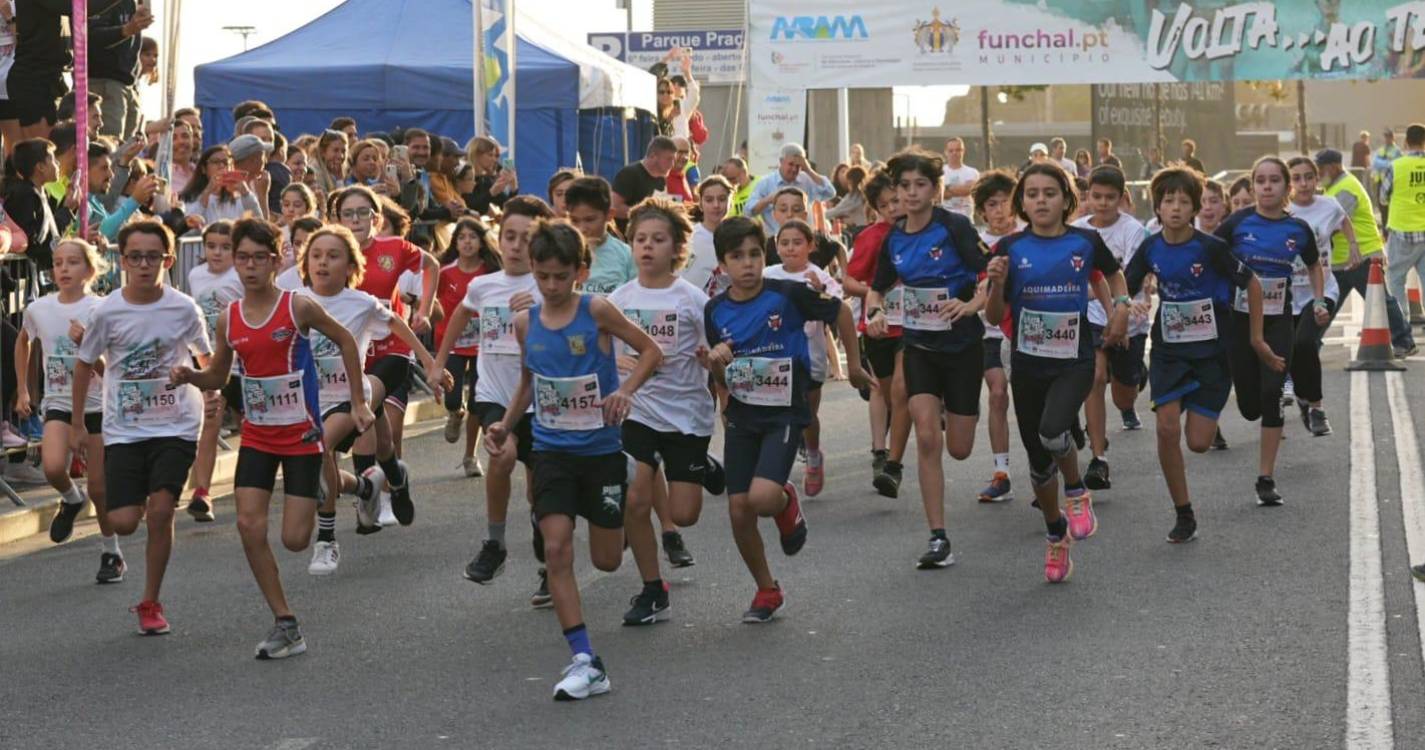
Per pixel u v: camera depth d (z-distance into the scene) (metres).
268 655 7.23
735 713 6.26
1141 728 5.95
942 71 25.39
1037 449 8.36
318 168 15.56
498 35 17.44
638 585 8.56
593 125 22.97
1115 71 25.25
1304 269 12.50
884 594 8.21
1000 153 41.72
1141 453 12.48
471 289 9.30
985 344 10.85
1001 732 5.95
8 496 10.87
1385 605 7.68
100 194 12.88
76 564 9.43
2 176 12.61
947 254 8.80
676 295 7.87
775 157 25.70
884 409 11.27
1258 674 6.59
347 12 22.36
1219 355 9.41
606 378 6.97
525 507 11.01
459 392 11.91
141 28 14.55
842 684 6.62
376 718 6.32
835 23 25.45
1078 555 8.99
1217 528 9.63
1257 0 25.00
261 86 20.81
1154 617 7.58
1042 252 8.47
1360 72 24.97
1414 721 5.96
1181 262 9.37
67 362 9.39
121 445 7.98
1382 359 17.47
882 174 10.98
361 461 9.99
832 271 15.48
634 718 6.23
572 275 6.91
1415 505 10.20
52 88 13.63
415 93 20.81
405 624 7.83
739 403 7.78
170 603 8.38
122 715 6.43
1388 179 20.34
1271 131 49.91
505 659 7.16
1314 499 10.46
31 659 7.31
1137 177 42.03
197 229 13.28
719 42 40.72
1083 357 8.42
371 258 10.89
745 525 7.64
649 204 7.92
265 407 7.47
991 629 7.45
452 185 16.72
